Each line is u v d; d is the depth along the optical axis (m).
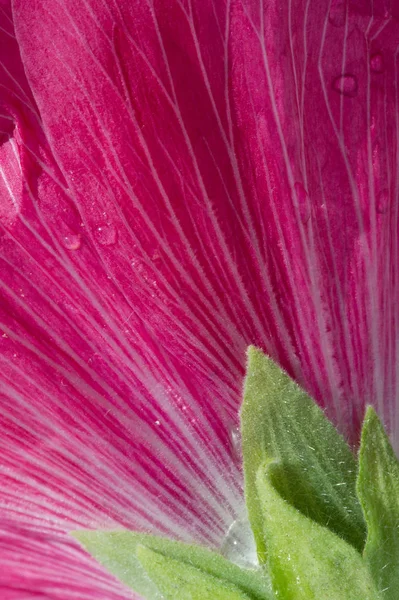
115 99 0.15
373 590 0.15
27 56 0.15
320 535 0.15
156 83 0.15
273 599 0.15
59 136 0.15
